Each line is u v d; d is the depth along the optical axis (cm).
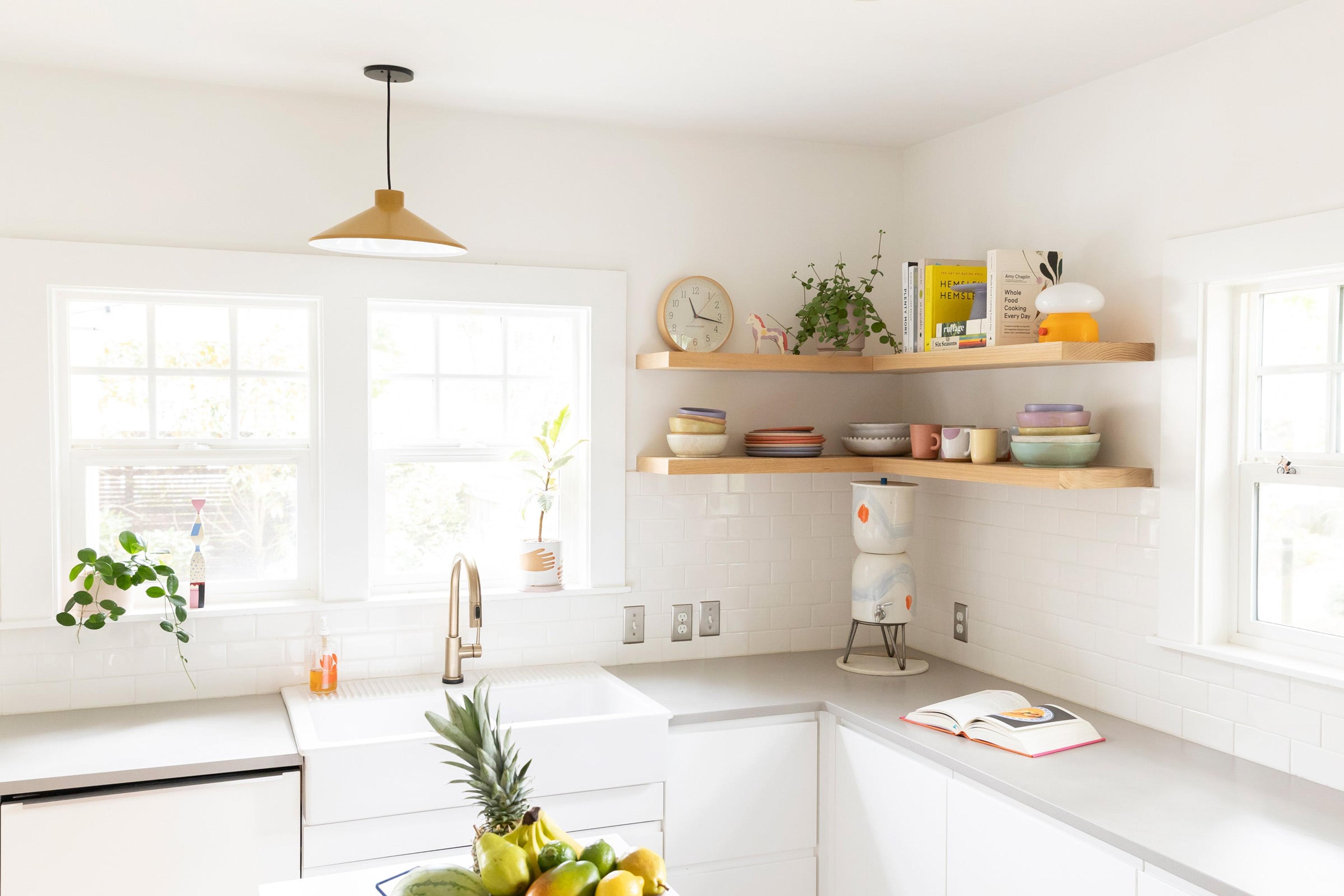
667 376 345
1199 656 258
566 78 287
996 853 239
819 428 367
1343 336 235
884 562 332
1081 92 294
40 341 278
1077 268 296
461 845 260
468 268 316
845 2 233
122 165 285
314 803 245
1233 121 248
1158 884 197
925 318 315
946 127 341
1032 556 313
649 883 149
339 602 309
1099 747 258
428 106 313
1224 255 248
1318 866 189
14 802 232
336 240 253
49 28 249
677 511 348
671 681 322
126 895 238
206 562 305
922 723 277
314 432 311
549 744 266
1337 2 223
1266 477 251
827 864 302
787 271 359
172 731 265
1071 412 275
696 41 258
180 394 302
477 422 334
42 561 280
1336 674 229
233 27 249
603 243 335
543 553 329
